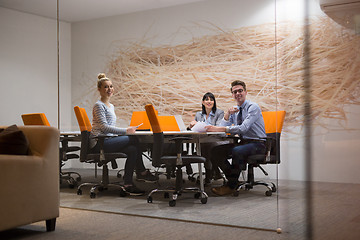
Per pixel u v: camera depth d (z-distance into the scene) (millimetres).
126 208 3734
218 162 3371
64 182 4125
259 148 3244
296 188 3133
